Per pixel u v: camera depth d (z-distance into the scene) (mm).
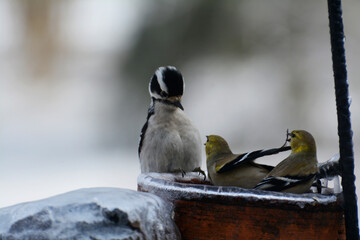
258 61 15500
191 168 7715
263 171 5637
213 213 4676
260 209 4570
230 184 5672
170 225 4672
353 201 4660
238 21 15281
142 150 7840
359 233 4816
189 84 15531
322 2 15266
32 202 4629
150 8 15438
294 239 4559
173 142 7535
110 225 4395
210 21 15242
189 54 15328
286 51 15430
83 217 4402
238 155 5789
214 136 6102
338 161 5125
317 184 5422
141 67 15672
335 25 4789
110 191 4715
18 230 4402
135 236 4371
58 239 4332
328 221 4645
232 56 15367
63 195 4672
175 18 15312
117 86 16609
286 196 4547
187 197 4738
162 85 7664
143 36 15531
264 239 4574
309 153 5371
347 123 4738
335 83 4789
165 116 7652
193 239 4727
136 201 4539
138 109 16406
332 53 4812
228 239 4637
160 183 4910
